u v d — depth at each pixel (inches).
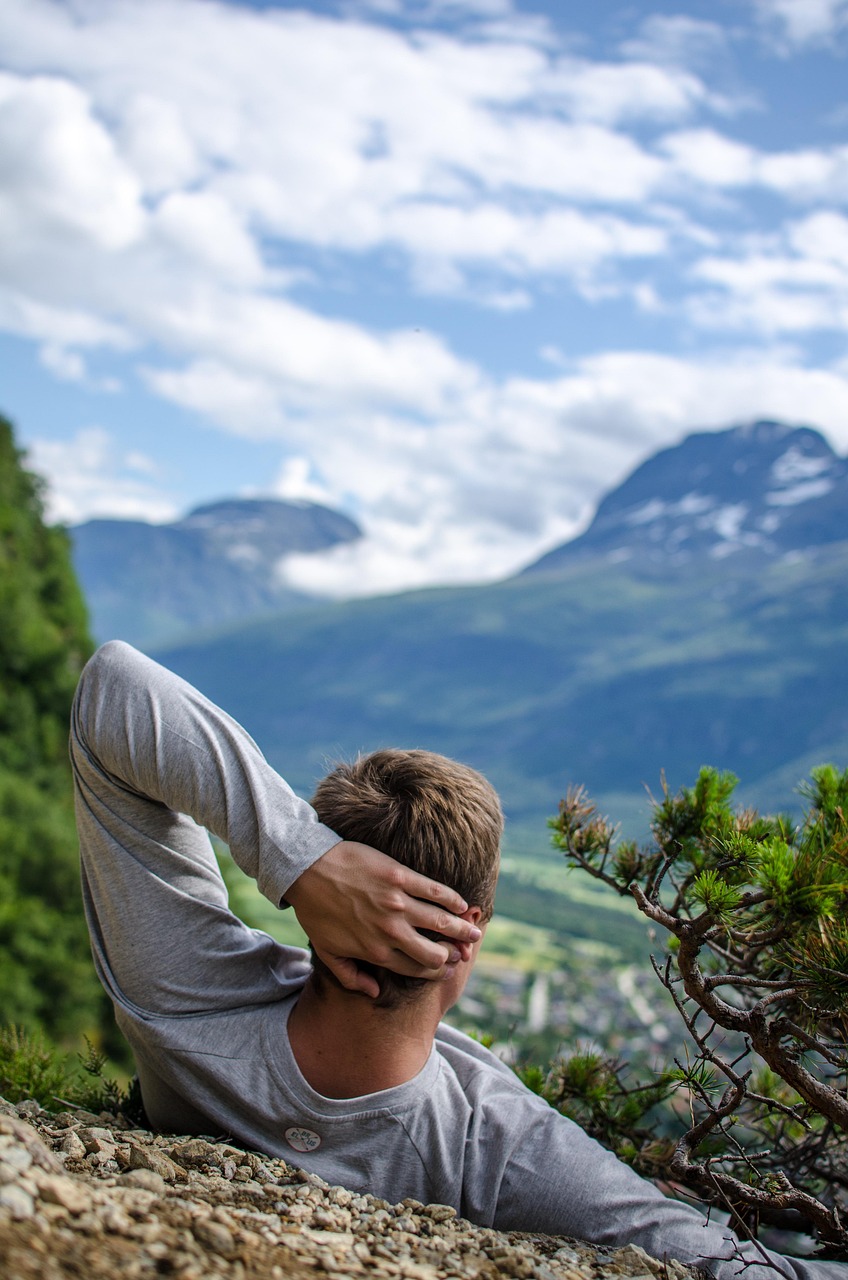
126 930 81.4
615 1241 74.4
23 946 1443.2
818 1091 71.9
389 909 71.7
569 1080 106.9
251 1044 79.4
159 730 76.7
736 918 78.2
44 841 1624.0
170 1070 80.6
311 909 73.4
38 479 2839.6
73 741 81.1
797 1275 75.7
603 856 100.6
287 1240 61.6
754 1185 87.8
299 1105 76.9
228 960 81.9
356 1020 76.3
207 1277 52.2
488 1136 78.0
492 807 77.5
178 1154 75.5
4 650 2014.0
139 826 81.7
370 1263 61.2
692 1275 71.3
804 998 75.9
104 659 80.4
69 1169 69.6
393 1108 76.4
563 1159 77.1
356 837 74.8
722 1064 75.2
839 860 79.4
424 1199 77.0
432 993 76.7
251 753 77.2
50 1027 1430.9
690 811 98.3
